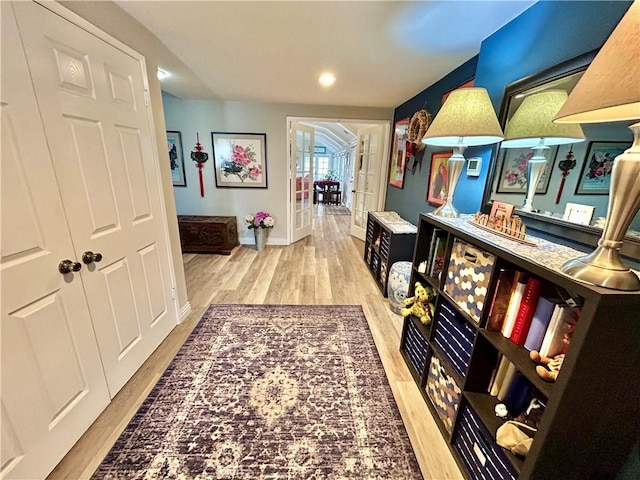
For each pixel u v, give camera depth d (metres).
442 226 1.39
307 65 2.29
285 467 1.16
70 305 1.16
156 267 1.84
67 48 1.12
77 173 1.18
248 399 1.49
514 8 1.37
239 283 2.97
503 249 0.96
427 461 1.20
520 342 0.96
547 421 0.74
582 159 1.03
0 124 0.88
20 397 0.97
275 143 3.99
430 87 2.78
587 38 1.06
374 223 3.34
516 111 1.41
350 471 1.16
